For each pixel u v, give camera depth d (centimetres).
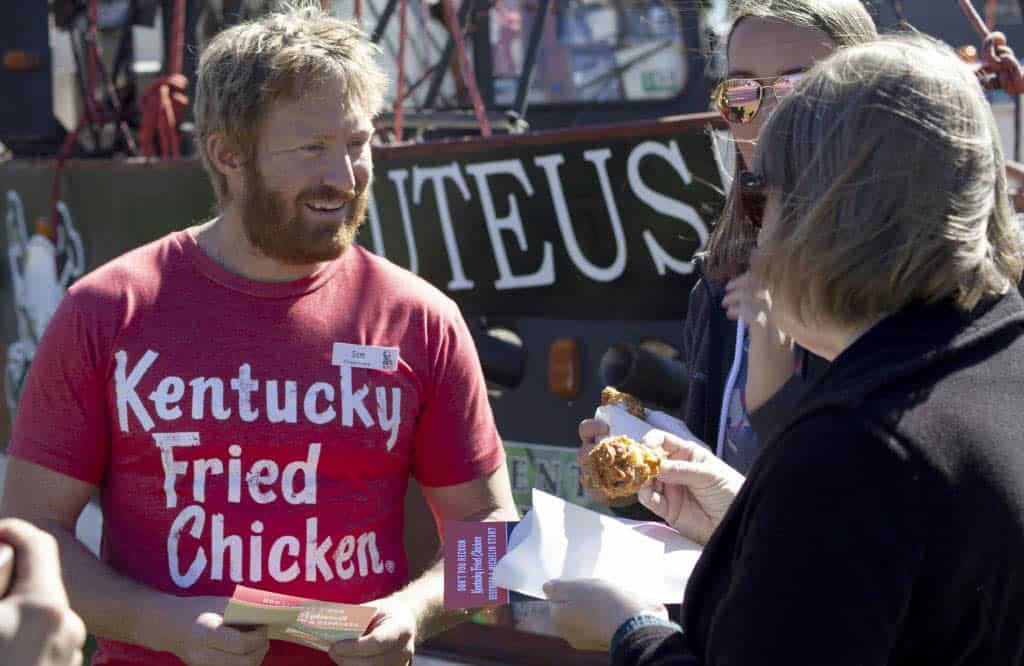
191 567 209
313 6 242
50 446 211
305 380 212
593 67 438
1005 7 423
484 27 452
